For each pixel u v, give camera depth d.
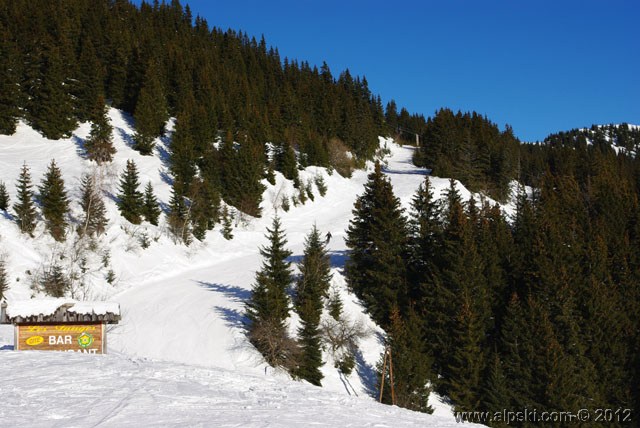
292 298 39.31
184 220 56.25
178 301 40.03
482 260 41.84
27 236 43.50
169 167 68.31
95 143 64.19
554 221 50.06
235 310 37.72
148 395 11.59
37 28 87.06
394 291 41.75
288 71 147.00
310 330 32.69
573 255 42.91
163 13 143.75
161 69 93.19
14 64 73.25
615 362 35.47
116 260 45.69
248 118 94.12
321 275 39.56
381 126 143.50
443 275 40.06
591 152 129.88
